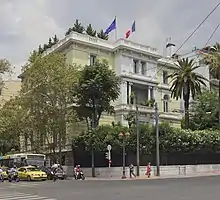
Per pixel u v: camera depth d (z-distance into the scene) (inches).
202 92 2337.6
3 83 1449.3
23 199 710.5
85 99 1803.6
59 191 904.9
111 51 2224.4
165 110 2479.1
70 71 1787.6
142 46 2288.4
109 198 688.4
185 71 1948.8
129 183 1185.4
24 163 1780.3
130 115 2023.9
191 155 1856.5
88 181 1387.8
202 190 844.6
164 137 1747.0
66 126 1852.9
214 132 1910.7
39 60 1792.6
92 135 1697.8
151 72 2326.5
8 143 2659.9
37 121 1834.4
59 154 1835.6
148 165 1599.4
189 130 1846.7
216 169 1916.8
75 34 2090.3
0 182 1536.7
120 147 1676.9
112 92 1831.9
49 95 1811.0
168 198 671.8
